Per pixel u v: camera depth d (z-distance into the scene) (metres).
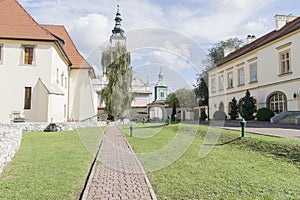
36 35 20.45
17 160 7.14
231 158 7.30
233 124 17.08
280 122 17.05
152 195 4.38
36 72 20.12
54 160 7.18
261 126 14.47
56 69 22.06
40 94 19.91
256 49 23.42
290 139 8.27
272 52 21.33
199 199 4.18
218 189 4.64
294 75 18.69
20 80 19.86
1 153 5.96
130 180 5.33
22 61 20.03
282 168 6.01
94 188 4.80
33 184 4.92
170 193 4.49
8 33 20.09
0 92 19.48
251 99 22.84
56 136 13.38
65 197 4.31
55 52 21.62
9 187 4.72
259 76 23.19
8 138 7.33
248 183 4.95
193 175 5.62
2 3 22.14
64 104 22.23
